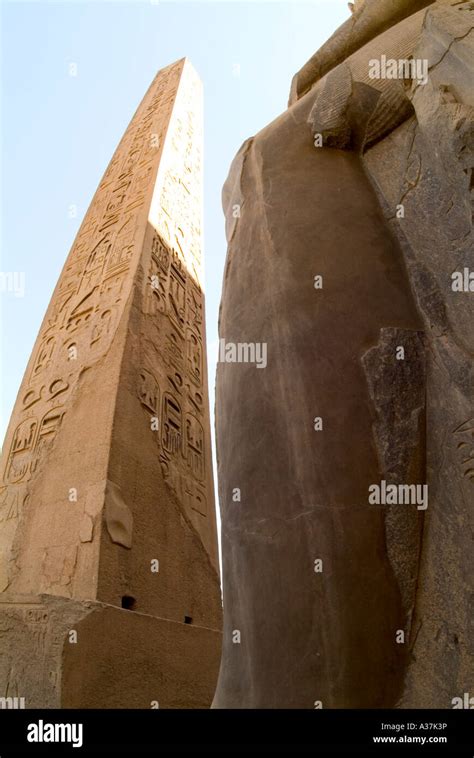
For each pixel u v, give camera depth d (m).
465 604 2.03
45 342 8.38
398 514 2.23
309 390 2.43
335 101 3.38
